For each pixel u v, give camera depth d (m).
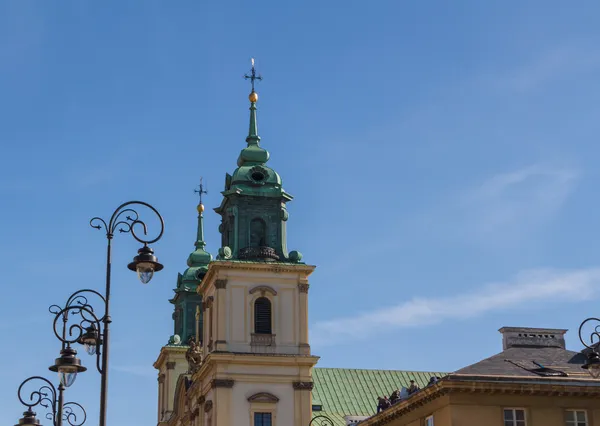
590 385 66.00
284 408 89.31
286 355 90.19
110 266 34.81
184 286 123.75
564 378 66.31
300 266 93.00
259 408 88.62
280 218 96.06
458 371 67.56
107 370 33.50
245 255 93.62
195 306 123.19
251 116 100.94
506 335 74.38
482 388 65.19
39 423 44.00
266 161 98.88
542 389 65.69
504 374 67.00
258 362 89.62
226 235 97.62
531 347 73.94
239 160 99.00
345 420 106.69
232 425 87.81
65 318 40.38
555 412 66.06
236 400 88.56
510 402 65.81
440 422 66.44
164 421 119.69
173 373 121.12
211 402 89.62
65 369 36.75
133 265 34.84
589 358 45.47
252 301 91.69
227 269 92.00
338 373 115.06
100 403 33.00
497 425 65.25
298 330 91.75
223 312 90.88
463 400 65.38
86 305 37.12
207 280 95.62
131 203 35.56
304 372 90.50
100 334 36.28
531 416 65.62
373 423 77.94
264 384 89.62
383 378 115.69
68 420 45.78
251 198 96.00
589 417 66.38
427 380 116.56
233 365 89.44
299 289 92.94
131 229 35.34
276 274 92.94
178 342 122.31
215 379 88.88
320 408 108.69
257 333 91.00
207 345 94.88
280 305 92.25
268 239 95.12
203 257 125.19
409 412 72.19
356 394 112.50
